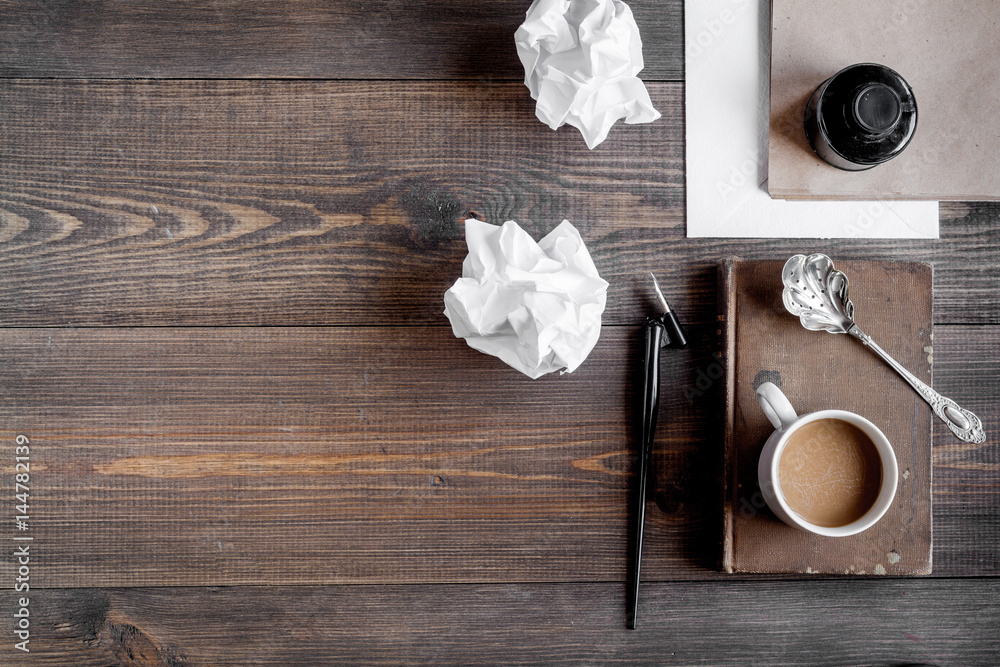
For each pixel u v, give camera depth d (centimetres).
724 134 62
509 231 56
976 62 61
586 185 63
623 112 59
